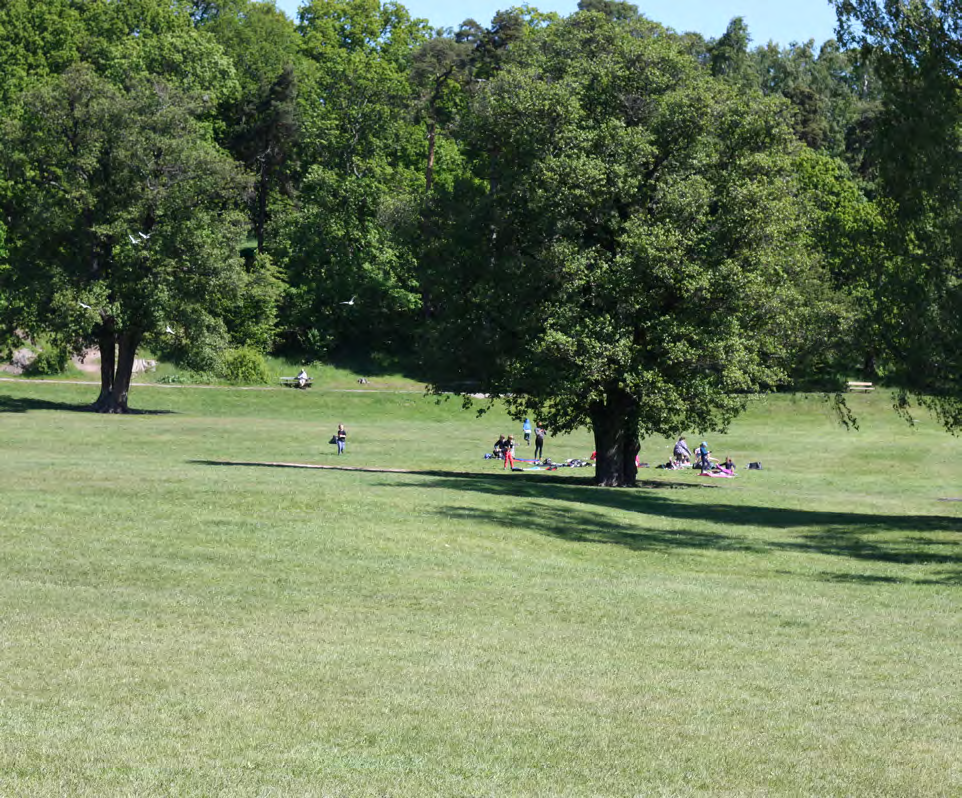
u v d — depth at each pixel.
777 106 41.69
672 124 40.91
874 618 18.30
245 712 10.53
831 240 33.69
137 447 51.44
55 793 8.02
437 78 100.31
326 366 96.88
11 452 44.22
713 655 14.41
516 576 21.22
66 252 72.62
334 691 11.51
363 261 99.31
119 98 70.38
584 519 30.55
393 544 23.44
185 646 13.55
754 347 40.50
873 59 30.16
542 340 38.75
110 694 11.05
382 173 99.69
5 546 20.92
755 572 24.08
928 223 29.58
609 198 39.69
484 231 41.56
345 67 102.31
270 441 57.97
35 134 70.00
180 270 71.94
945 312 29.69
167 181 71.75
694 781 8.86
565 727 10.41
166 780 8.42
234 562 20.77
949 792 8.75
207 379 87.88
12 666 12.12
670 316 39.19
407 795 8.23
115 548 21.34
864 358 36.94
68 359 86.19
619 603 18.61
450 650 13.98
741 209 39.88
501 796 8.27
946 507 43.19
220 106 105.44
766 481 53.00
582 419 45.12
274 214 103.62
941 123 28.56
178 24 99.31
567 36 44.00
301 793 8.20
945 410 32.22
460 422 78.19
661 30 44.91
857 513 38.94
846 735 10.47
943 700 12.24
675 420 42.25
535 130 40.25
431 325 43.19
